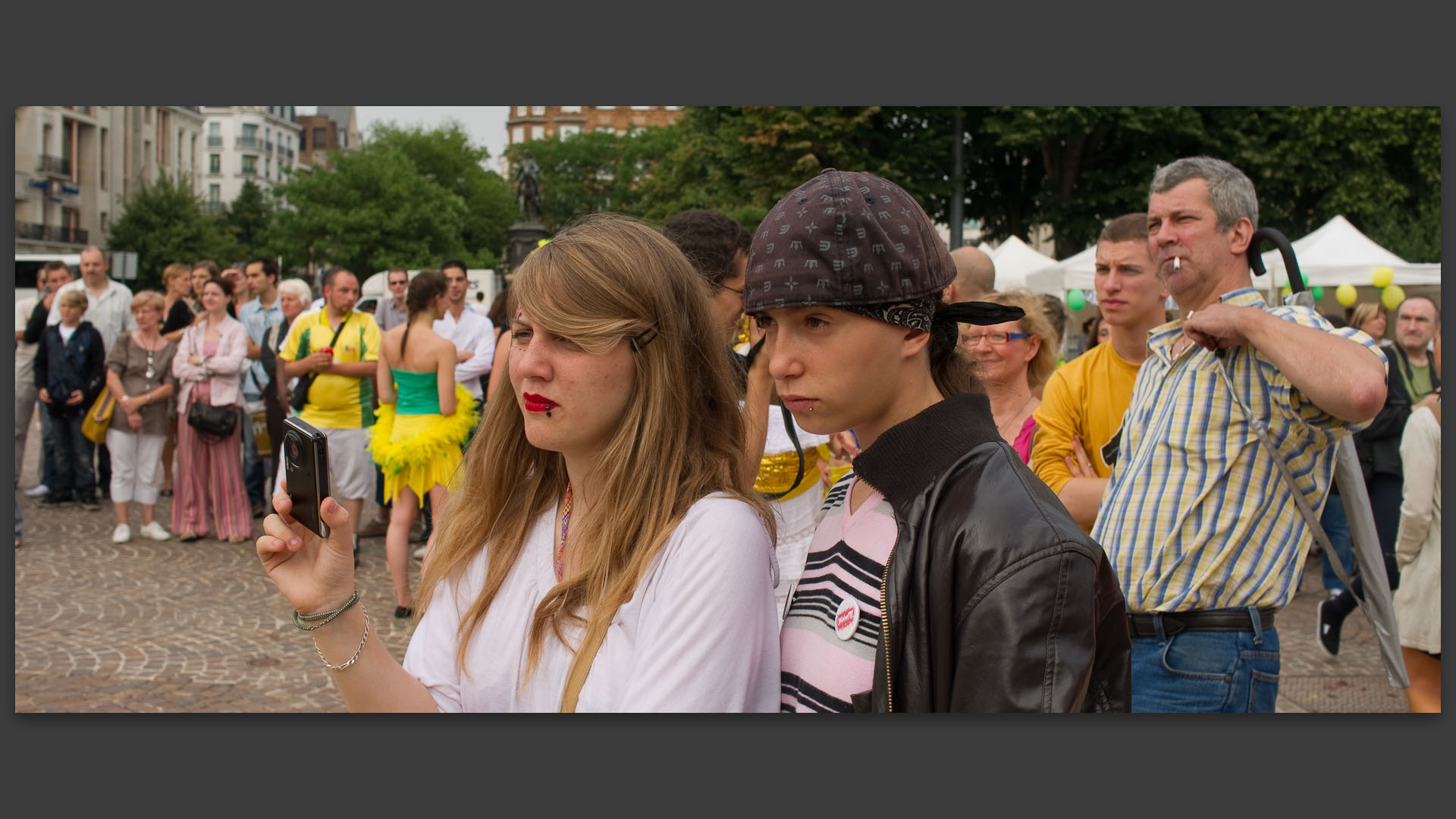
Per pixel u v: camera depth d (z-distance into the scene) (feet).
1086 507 8.66
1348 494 7.54
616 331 4.56
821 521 4.71
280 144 303.68
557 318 4.57
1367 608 7.55
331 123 367.66
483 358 24.56
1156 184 7.92
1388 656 7.60
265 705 13.91
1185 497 7.20
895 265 3.86
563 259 4.65
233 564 22.34
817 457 8.49
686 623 4.33
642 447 4.62
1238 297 7.52
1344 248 32.22
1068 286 37.47
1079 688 3.48
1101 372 9.48
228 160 284.00
